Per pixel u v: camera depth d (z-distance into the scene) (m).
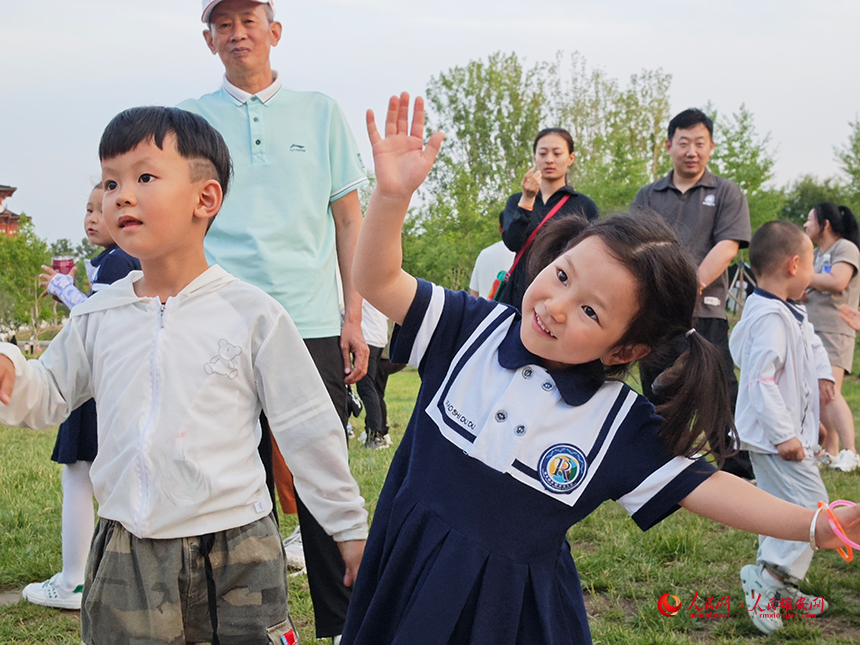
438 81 36.56
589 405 1.64
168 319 1.88
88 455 3.05
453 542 1.57
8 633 2.85
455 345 1.74
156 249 1.86
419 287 1.76
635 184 24.41
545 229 1.83
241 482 1.86
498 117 36.19
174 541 1.78
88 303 1.96
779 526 1.56
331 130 2.97
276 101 2.91
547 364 1.68
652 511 1.62
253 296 1.95
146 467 1.78
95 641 1.80
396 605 1.62
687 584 3.42
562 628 1.62
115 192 1.85
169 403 1.82
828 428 5.75
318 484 1.97
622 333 1.62
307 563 2.60
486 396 1.65
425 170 1.62
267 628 1.86
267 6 2.89
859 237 6.09
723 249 4.75
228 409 1.87
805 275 3.43
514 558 1.58
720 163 23.66
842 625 3.11
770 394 3.27
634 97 35.16
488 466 1.60
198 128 1.95
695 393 1.65
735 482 1.62
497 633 1.55
